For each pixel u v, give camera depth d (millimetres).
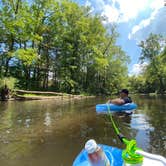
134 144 1106
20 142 1912
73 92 10977
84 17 11711
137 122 2641
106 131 2213
